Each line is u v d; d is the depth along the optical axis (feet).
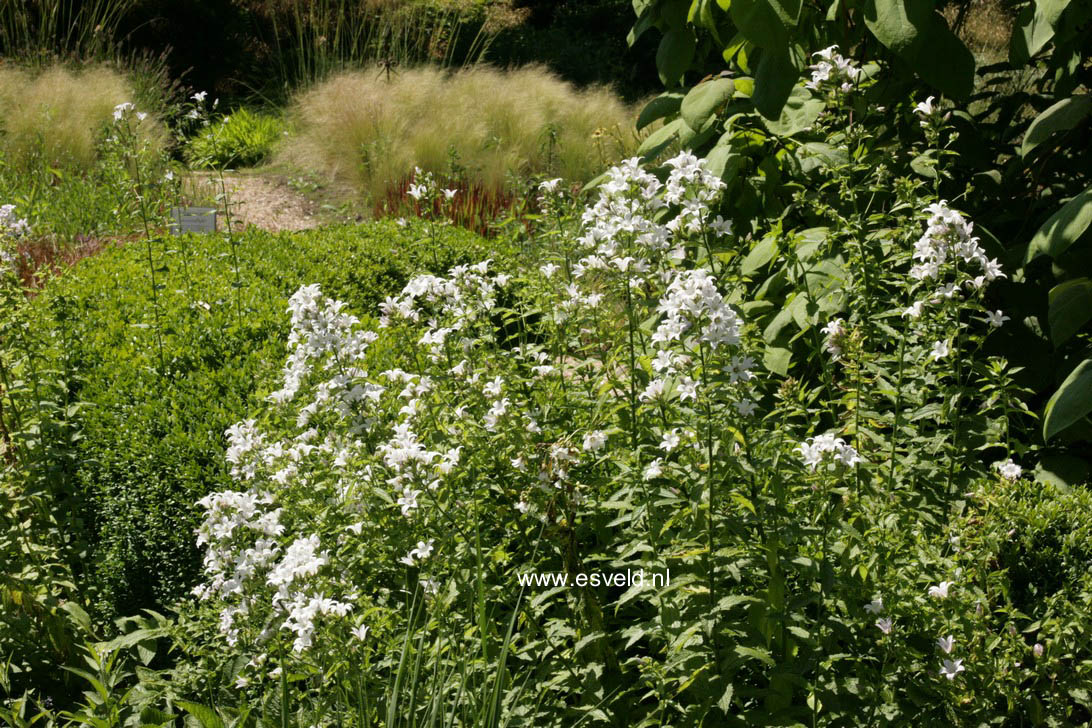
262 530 9.03
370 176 34.86
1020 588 9.62
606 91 43.14
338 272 20.83
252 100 52.06
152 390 14.65
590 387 10.56
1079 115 11.50
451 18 62.39
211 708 9.36
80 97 36.32
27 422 13.44
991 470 10.59
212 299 18.03
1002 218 12.81
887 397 10.57
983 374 10.35
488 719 7.72
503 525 9.51
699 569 8.30
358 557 9.21
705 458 8.20
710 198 9.18
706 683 7.74
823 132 12.78
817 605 8.38
